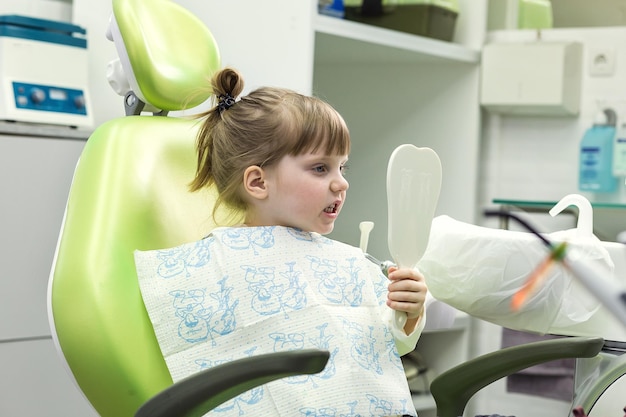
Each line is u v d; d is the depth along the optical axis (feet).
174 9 5.25
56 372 8.09
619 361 4.71
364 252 4.81
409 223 4.28
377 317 4.50
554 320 4.75
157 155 4.79
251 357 3.35
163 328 4.25
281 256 4.44
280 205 4.56
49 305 4.24
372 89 10.03
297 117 4.47
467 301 4.95
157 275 4.36
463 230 4.94
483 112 9.73
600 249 4.66
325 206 4.53
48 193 8.02
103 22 9.14
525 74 9.13
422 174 4.26
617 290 1.87
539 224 9.12
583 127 9.29
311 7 7.67
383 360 4.40
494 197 9.72
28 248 7.91
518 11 9.61
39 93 8.39
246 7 8.00
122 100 9.27
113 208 4.49
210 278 4.34
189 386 3.45
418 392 9.11
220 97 4.81
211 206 4.90
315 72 10.28
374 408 4.20
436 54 9.01
